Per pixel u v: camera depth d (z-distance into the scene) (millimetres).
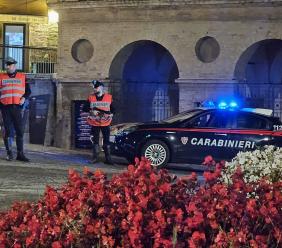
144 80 25000
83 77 23359
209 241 4348
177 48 22141
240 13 21250
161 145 16875
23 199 9680
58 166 14883
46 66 27469
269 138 16484
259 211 4457
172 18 22125
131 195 4582
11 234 4414
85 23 23375
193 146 16781
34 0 27797
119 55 23141
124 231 4355
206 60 21875
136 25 22672
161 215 4289
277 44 23859
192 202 4566
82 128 23516
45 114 23672
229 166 6895
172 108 24641
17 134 15086
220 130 16719
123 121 23828
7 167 13789
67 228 4379
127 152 16938
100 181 4910
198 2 21562
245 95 22047
